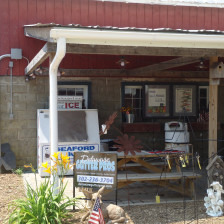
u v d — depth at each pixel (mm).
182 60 8000
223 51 6801
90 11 9961
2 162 9211
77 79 10250
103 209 5273
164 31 5848
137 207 6465
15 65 9562
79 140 9016
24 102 9688
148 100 10883
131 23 10305
